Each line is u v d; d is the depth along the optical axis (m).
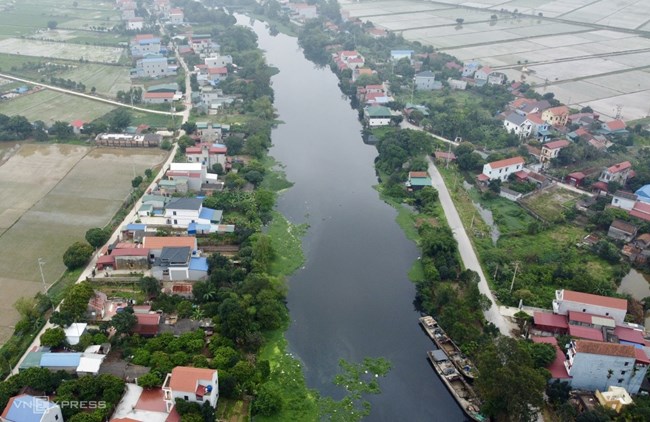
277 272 137.00
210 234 145.62
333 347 114.69
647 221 155.12
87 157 194.00
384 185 185.38
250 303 118.25
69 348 105.19
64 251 139.00
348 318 123.38
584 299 116.62
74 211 158.12
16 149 199.00
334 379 106.50
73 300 112.69
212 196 164.38
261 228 155.25
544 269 135.00
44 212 157.12
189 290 122.56
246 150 199.88
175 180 167.62
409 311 126.50
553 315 117.25
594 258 144.50
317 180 188.38
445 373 105.94
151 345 105.44
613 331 112.12
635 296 131.25
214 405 94.19
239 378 99.12
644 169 184.00
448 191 178.88
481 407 96.56
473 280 129.00
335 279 136.50
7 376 99.19
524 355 95.00
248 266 132.38
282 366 108.31
